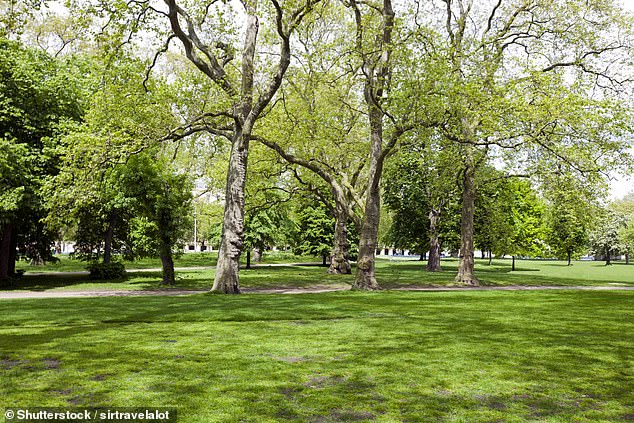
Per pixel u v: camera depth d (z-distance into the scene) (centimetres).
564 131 2084
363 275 2184
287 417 487
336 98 2389
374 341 891
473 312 1337
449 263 6297
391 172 3978
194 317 1202
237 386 592
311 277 3203
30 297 1839
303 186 3378
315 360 732
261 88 2352
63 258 5744
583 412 512
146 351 789
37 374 638
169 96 2036
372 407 521
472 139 2509
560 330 1022
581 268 5672
